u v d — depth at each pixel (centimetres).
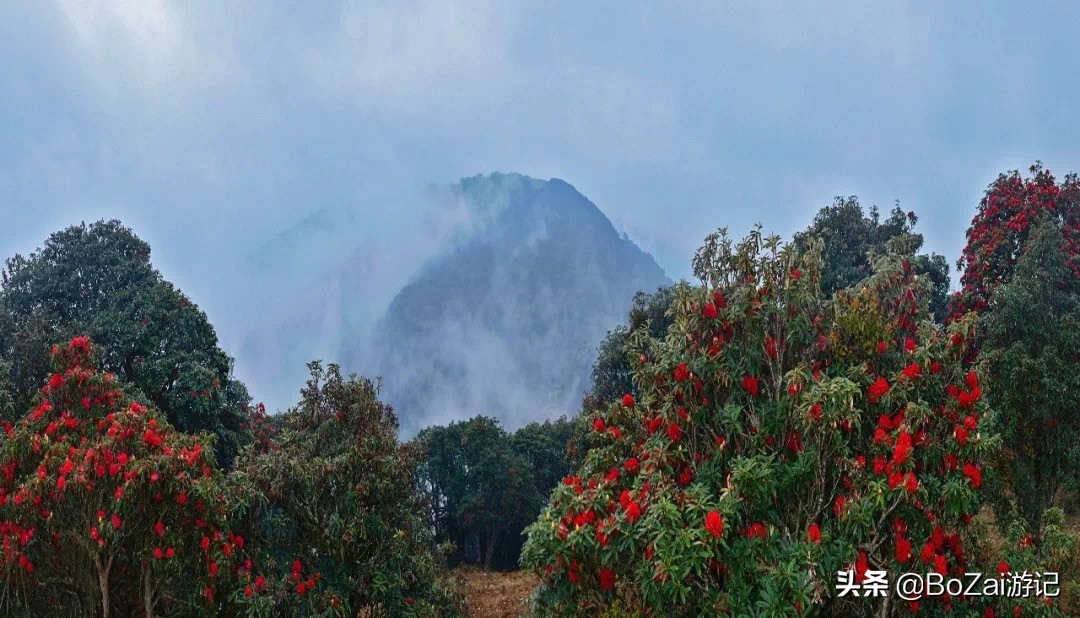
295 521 1108
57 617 962
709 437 763
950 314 2241
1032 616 720
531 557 765
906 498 622
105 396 1119
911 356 728
